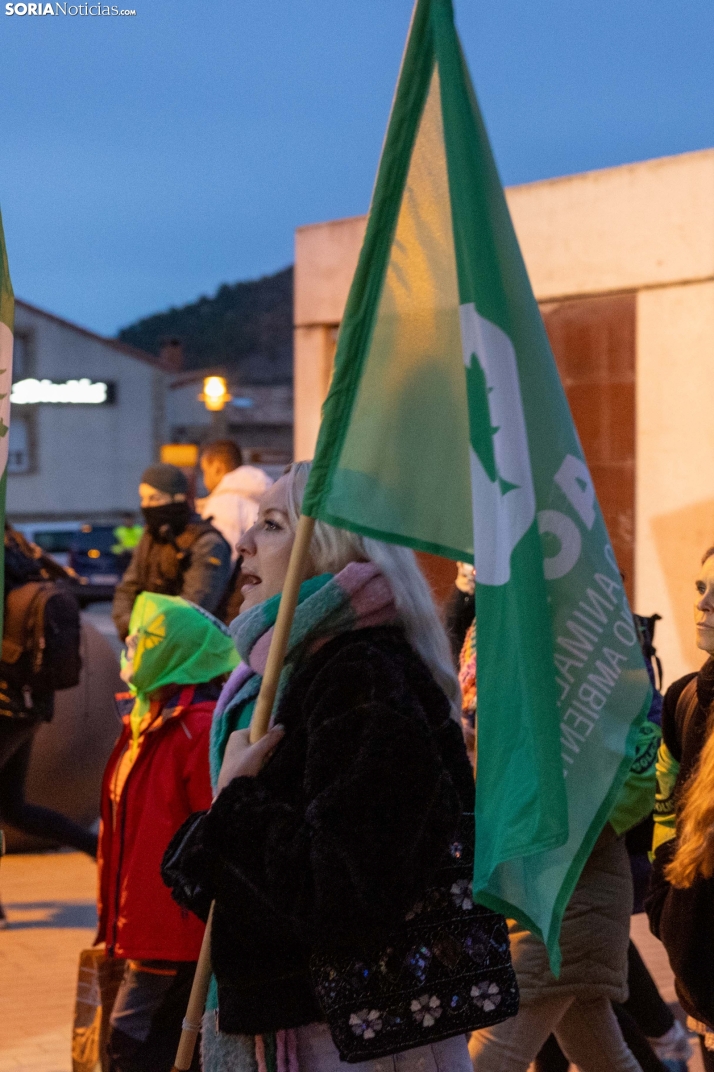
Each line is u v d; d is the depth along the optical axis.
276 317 141.25
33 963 5.52
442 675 2.32
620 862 3.32
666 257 7.63
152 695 3.73
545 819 2.09
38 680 6.15
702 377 7.49
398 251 2.29
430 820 2.06
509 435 2.13
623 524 7.96
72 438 52.03
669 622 7.65
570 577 2.19
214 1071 2.27
